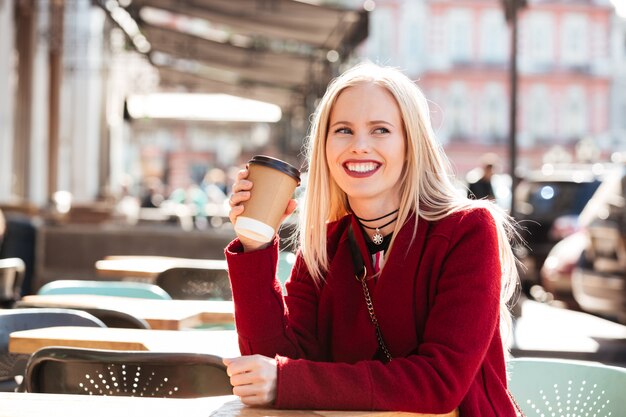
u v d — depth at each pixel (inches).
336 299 93.5
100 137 908.0
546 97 2586.1
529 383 106.2
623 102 2593.5
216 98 965.2
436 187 92.1
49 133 657.0
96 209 565.6
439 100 2554.1
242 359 79.5
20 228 420.5
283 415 76.8
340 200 97.3
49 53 659.4
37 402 80.6
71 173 946.7
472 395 85.9
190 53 837.8
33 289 440.8
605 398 102.4
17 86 658.2
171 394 103.0
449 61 2549.2
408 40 2544.3
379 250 92.9
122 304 173.0
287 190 84.8
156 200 1018.1
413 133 91.0
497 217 94.9
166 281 230.4
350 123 91.7
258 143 1519.4
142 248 470.0
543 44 2593.5
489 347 88.5
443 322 84.0
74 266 466.9
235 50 778.8
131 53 943.7
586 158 1562.5
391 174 90.9
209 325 197.3
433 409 80.9
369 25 538.0
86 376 103.7
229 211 86.0
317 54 742.5
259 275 87.6
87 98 944.9
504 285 95.8
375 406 79.4
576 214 596.7
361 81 92.4
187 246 470.3
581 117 2593.5
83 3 911.0
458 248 86.7
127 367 103.3
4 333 135.7
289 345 91.2
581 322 401.7
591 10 2591.0
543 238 589.0
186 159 2300.7
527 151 2578.7
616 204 391.9
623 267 385.4
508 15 393.4
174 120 1096.8
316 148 96.2
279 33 658.2
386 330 89.7
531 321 400.2
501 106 2573.8
